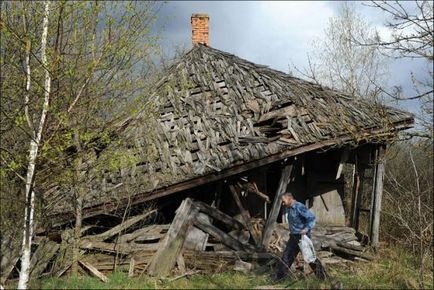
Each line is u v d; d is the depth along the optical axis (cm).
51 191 972
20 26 756
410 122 1169
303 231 845
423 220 1041
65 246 935
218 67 1300
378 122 1140
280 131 1090
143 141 1059
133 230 1023
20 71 771
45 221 917
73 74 762
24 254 770
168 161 1030
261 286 840
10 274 903
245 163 1010
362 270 945
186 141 1073
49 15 761
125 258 968
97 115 845
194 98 1191
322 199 1250
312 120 1123
